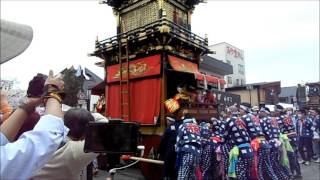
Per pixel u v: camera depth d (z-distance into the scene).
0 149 1.18
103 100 10.78
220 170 6.44
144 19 9.55
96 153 1.94
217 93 12.90
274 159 6.79
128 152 1.88
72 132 2.04
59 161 1.91
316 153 12.02
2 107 1.57
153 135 8.28
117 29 10.37
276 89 21.44
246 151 5.97
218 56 32.69
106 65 10.14
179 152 5.60
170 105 7.10
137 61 9.07
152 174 7.73
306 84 18.62
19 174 1.19
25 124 1.99
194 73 8.33
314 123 11.69
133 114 8.95
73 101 2.07
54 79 1.55
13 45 1.18
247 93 20.48
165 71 8.38
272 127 7.11
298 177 8.19
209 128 7.09
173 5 9.72
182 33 9.00
